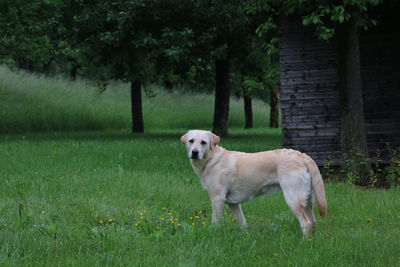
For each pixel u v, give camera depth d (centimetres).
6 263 435
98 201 764
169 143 1781
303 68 1245
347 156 1058
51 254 485
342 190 916
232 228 574
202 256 459
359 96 1053
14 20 2123
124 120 3275
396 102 1221
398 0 1176
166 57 2128
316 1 1055
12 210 689
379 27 1224
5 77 3369
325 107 1239
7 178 968
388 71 1223
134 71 2281
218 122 2352
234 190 608
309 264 445
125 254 486
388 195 846
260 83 2828
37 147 1554
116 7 1989
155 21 2003
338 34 1058
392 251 495
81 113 3142
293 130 1257
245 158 608
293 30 1245
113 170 1077
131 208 732
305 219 562
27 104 3073
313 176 572
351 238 549
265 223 651
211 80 3138
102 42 2033
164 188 898
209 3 1978
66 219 662
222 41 2111
